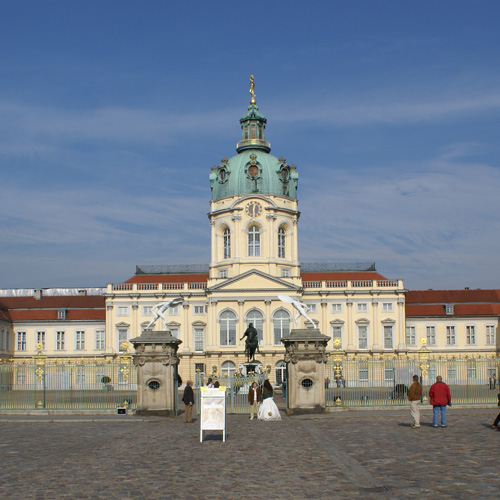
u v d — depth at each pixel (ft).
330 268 412.98
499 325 377.09
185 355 361.92
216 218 370.94
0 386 169.78
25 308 391.86
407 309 382.01
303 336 154.30
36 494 65.05
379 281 369.09
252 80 385.50
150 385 153.79
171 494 64.95
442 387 120.26
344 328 364.79
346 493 64.69
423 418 138.31
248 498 63.16
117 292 368.27
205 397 103.65
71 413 155.02
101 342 385.70
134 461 84.28
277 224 363.76
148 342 154.40
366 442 100.12
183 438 109.40
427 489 65.62
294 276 361.71
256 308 354.33
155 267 422.41
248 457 87.04
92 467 79.92
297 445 98.43
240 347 351.67
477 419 135.44
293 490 66.28
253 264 359.25
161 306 160.45
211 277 363.76
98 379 184.34
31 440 107.45
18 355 386.73
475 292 389.80
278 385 348.38
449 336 378.94
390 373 227.61
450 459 82.43
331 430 118.83
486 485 66.90
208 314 357.00
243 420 144.77
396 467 77.56
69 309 390.63
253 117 379.96
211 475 74.33
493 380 218.38
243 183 365.20
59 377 192.65
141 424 136.36
